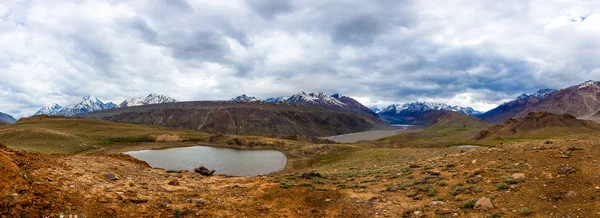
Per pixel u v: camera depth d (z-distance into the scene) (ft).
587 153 67.92
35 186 43.57
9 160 48.08
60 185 47.67
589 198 44.88
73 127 505.66
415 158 141.38
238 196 60.18
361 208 54.19
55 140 314.55
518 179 59.72
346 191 67.41
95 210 42.27
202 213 48.37
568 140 93.66
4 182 40.16
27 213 35.68
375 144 385.09
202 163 267.18
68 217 38.04
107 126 571.28
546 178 56.75
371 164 152.66
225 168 242.17
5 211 34.32
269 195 61.11
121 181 61.98
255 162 278.46
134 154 322.75
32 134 311.88
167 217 44.96
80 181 53.26
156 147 398.21
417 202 56.44
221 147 423.23
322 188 68.33
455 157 104.22
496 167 73.72
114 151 335.06
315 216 50.24
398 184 73.51
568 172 56.44
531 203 47.14
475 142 379.76
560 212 42.24
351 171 120.88
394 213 50.65
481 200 49.34
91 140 400.67
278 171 220.43
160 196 55.16
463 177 71.15
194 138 515.91
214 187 67.87
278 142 444.55
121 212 43.50
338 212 52.29
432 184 68.69
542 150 79.56
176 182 67.62
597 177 51.72
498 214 44.32
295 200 58.59
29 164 53.83
